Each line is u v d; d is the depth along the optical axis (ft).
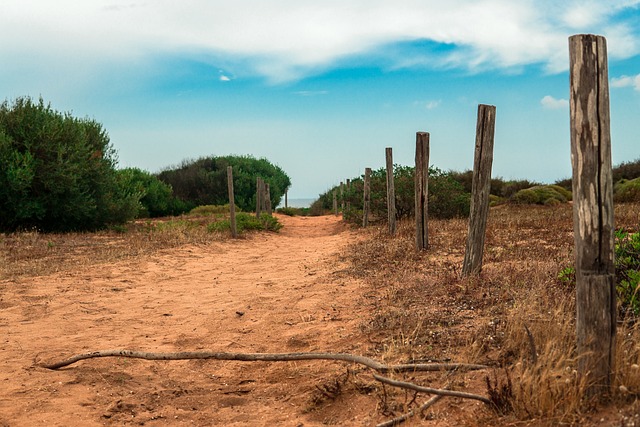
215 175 118.93
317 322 21.76
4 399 15.10
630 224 38.83
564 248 31.19
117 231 60.08
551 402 11.46
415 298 22.91
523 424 11.32
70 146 59.98
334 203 101.50
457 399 13.02
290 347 19.29
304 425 13.25
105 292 29.19
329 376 15.94
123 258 39.45
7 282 30.83
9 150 56.85
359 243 44.34
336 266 33.86
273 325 22.06
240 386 16.31
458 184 65.00
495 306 19.97
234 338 20.85
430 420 12.34
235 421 13.85
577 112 11.53
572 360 12.53
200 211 101.30
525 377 12.17
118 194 67.31
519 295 20.15
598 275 11.59
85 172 60.80
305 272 33.47
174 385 16.44
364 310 22.45
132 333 21.93
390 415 12.96
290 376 16.66
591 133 11.43
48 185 57.26
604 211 11.54
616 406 11.17
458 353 16.07
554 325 15.37
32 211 56.29
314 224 84.28
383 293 24.81
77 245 46.26
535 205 74.02
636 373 11.77
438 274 26.63
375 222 65.46
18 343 20.38
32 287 29.73
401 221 61.11
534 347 13.33
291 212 117.50
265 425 13.48
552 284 21.18
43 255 40.75
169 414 14.35
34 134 58.18
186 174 120.06
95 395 15.55
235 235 55.16
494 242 36.01
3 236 51.37
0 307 25.75
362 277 29.09
